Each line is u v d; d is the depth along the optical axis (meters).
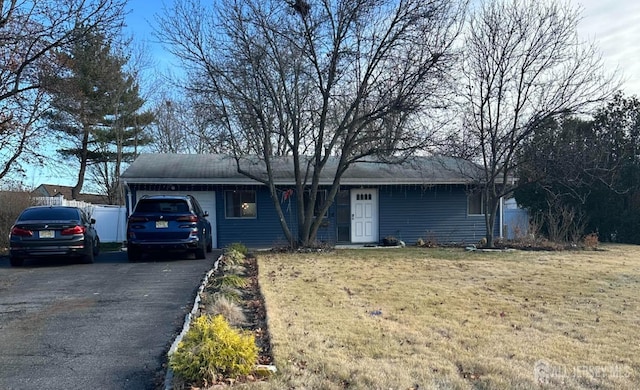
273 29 12.97
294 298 7.01
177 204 11.48
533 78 14.78
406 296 7.30
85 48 15.67
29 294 7.30
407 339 5.03
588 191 17.73
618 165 17.19
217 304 6.04
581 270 10.19
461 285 8.31
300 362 4.26
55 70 14.55
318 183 15.30
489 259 12.07
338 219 17.62
